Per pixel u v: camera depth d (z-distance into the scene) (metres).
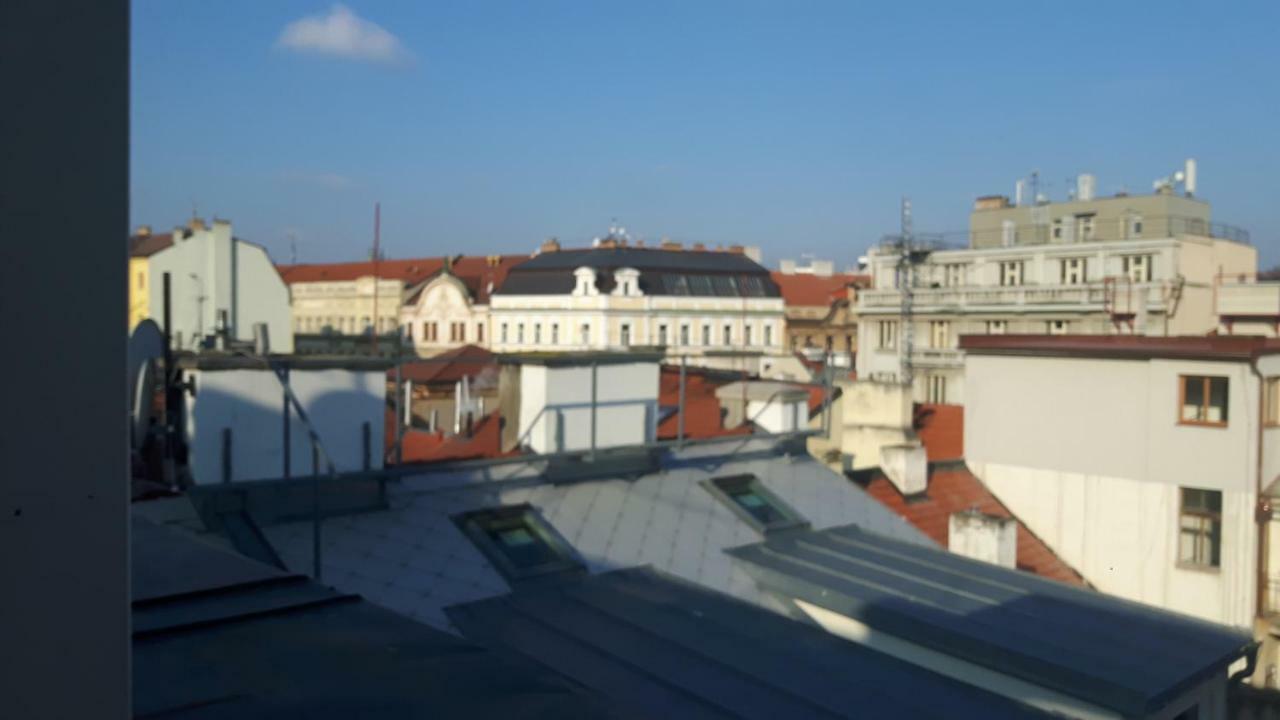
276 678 4.11
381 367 14.65
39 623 2.25
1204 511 24.66
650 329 90.38
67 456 2.28
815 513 17.58
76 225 2.26
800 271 132.75
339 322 106.88
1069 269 69.06
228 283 70.50
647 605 12.56
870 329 75.44
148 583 5.77
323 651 4.50
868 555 15.54
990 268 72.94
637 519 15.48
